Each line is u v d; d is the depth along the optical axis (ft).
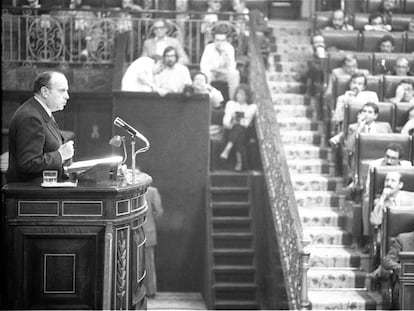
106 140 79.15
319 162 70.33
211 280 68.64
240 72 79.97
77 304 40.68
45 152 42.19
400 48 81.66
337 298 57.77
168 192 73.77
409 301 51.39
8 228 40.32
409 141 63.62
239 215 72.79
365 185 62.28
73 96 78.74
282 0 94.89
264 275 69.05
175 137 73.46
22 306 40.37
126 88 73.92
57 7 81.56
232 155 75.20
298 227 56.54
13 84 78.74
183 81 74.28
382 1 89.35
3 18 79.10
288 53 84.84
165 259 74.13
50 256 40.55
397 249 55.01
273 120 66.59
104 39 80.18
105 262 39.73
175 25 81.05
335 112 70.95
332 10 92.12
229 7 83.71
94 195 40.29
